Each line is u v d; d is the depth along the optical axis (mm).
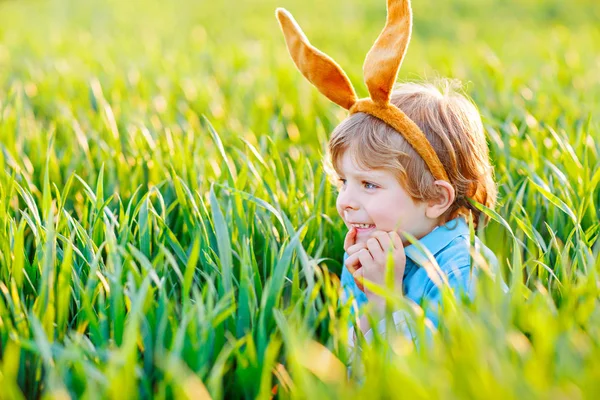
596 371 1196
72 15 11461
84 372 1364
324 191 2455
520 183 2611
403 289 1960
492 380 1168
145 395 1446
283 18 2010
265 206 1965
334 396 1288
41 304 1604
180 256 1966
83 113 3770
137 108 3990
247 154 2979
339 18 11461
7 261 1872
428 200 1883
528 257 2277
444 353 1330
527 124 3215
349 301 1596
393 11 1829
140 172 2705
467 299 1563
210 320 1479
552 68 5152
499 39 8086
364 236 1971
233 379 1560
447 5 12742
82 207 2520
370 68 1834
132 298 1526
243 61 6199
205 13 12344
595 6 11984
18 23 9953
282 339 1573
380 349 1431
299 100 4348
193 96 4578
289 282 1998
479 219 2057
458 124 1941
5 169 2746
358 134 1874
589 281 1669
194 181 2539
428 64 5918
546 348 1271
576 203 2391
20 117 3363
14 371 1533
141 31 9453
